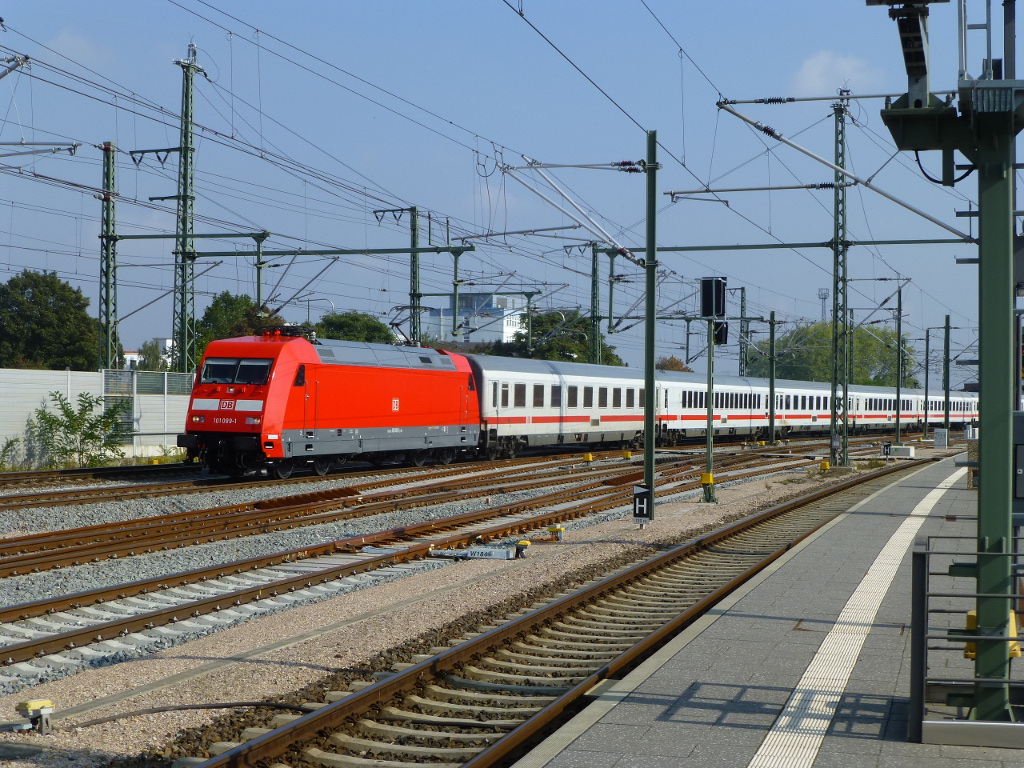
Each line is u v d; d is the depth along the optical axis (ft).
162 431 133.90
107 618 42.39
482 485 100.89
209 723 28.19
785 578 47.65
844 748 24.04
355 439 107.34
